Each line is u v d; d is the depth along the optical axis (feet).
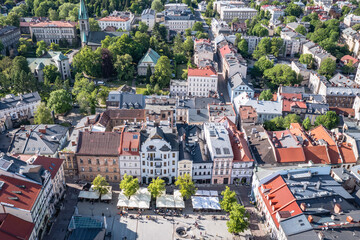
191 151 538.47
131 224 448.24
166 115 642.22
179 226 449.06
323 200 428.56
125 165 514.27
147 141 498.69
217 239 431.02
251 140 593.83
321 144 569.23
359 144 561.02
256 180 485.97
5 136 584.81
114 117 650.84
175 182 479.82
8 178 409.28
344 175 500.74
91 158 507.71
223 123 612.29
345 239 373.81
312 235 375.25
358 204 441.27
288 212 410.52
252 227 451.12
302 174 469.57
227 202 455.22
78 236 410.11
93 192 484.74
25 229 379.14
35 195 402.93
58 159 485.97
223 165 521.24
